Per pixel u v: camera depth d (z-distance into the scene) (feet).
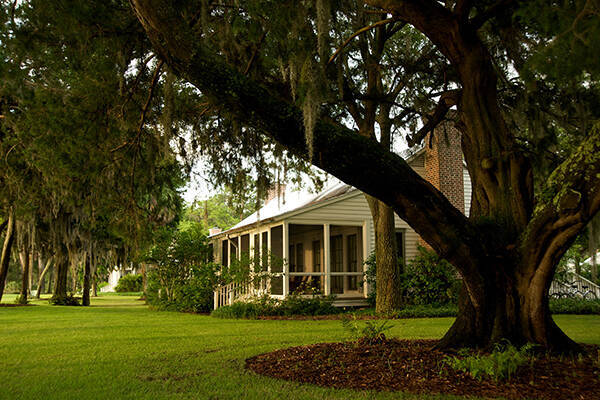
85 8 20.02
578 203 16.26
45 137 23.91
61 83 24.00
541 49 13.10
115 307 69.51
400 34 36.81
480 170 19.74
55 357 22.56
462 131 21.09
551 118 25.90
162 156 29.50
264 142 33.35
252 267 51.72
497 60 27.02
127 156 27.40
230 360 21.33
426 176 57.62
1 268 67.92
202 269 56.59
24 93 22.93
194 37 15.26
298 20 17.28
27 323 39.83
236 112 15.94
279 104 15.75
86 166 24.66
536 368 16.28
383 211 43.55
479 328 18.78
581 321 36.73
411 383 15.87
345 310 49.49
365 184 16.53
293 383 16.63
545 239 17.51
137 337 29.76
